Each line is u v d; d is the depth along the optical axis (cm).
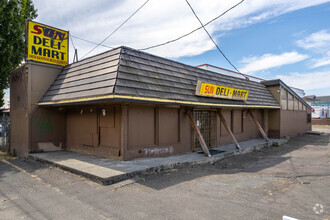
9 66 1212
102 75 770
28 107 955
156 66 901
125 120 773
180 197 494
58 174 683
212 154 980
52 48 1055
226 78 1352
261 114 1669
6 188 569
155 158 849
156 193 519
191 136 1045
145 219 393
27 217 409
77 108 994
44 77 1015
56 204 464
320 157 1023
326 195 504
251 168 825
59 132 1044
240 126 1427
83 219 397
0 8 1082
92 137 908
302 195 506
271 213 411
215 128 1199
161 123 900
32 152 955
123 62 771
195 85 1017
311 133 2089
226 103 1097
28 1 1577
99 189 545
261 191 536
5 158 1010
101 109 867
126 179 617
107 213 419
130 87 707
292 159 991
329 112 4056
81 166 706
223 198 489
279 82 1650
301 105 2089
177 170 743
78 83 852
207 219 391
